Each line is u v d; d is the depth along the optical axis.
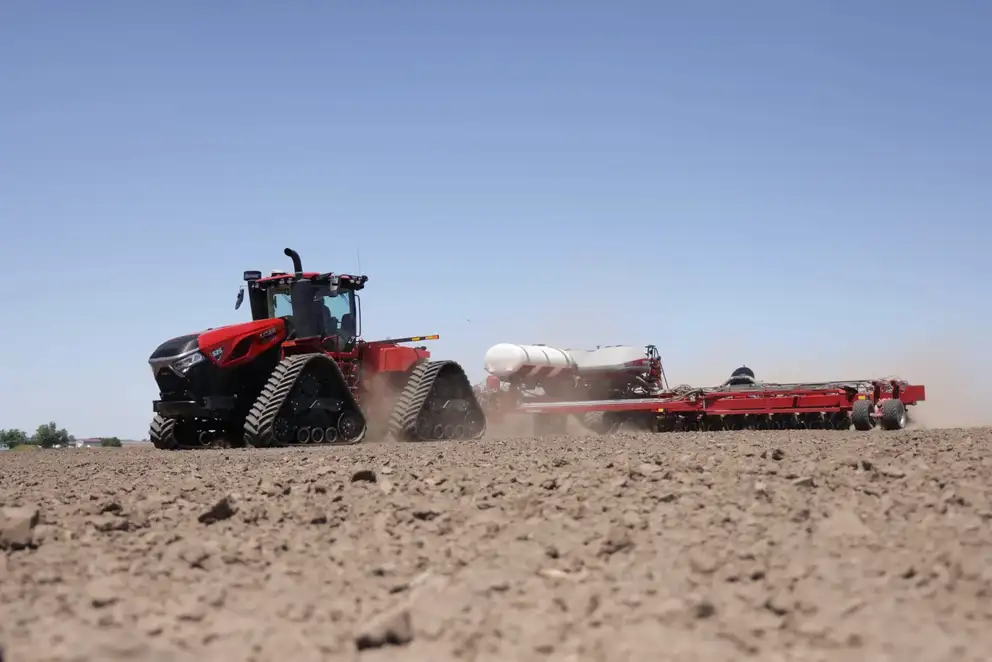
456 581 3.04
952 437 9.70
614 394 22.30
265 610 2.81
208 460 9.41
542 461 6.74
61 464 9.83
